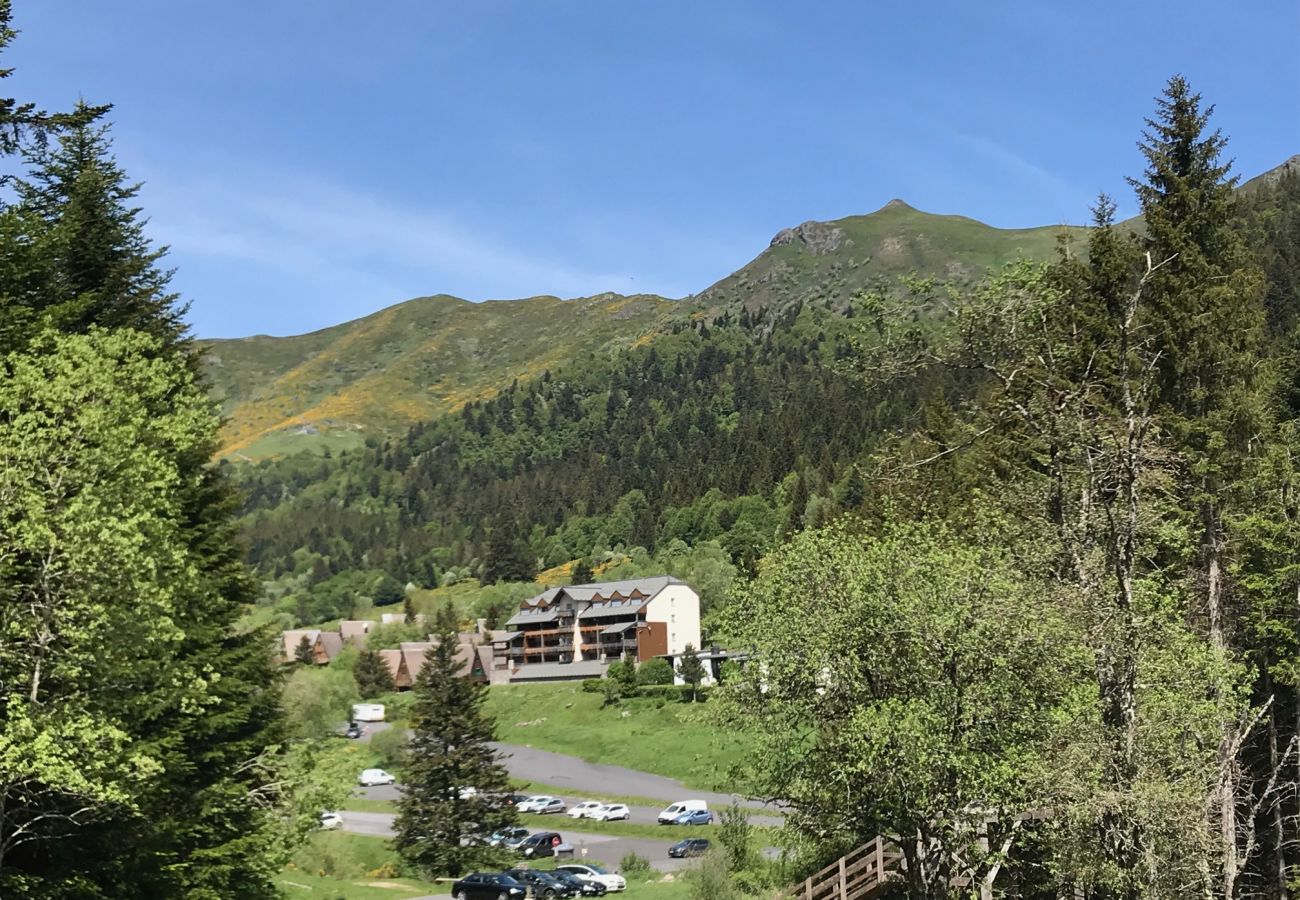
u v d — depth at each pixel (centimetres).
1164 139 3678
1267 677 3180
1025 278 2353
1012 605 2336
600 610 15688
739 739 2702
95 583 1969
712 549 18988
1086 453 2306
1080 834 2228
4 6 2341
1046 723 2294
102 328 2328
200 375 3250
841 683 2473
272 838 2819
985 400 2989
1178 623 2373
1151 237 3575
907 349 2412
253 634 3278
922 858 2427
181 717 2800
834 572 2558
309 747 3017
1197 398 3344
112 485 2045
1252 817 2469
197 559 2983
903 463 2852
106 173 3219
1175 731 2311
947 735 2298
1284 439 3434
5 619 1947
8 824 2222
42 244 2617
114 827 2417
